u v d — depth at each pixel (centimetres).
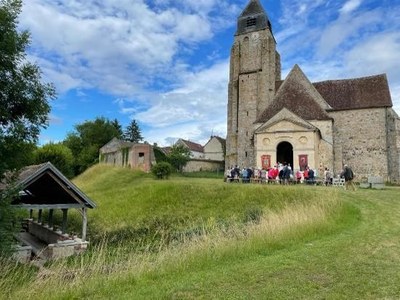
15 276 738
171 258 830
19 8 1123
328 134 3497
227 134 4675
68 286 670
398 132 3709
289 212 1366
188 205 2327
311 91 4031
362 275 651
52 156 4484
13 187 1080
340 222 1247
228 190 2378
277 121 3303
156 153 4978
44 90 1176
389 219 1258
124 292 627
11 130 1085
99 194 2861
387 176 3681
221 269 730
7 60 1088
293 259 769
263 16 4672
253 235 1026
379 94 3884
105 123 7312
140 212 2345
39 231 2105
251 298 559
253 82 4562
